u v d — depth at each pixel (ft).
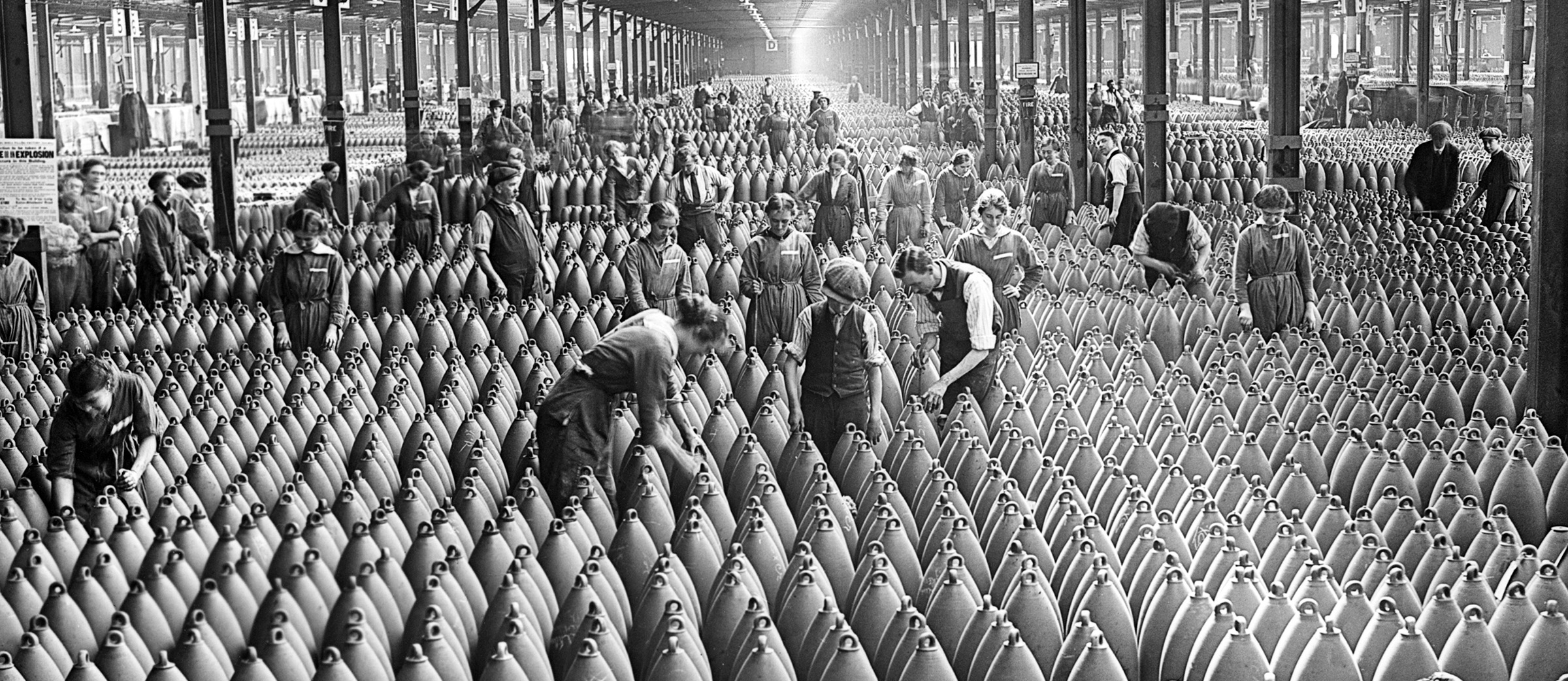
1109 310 33.14
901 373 29.04
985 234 31.60
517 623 14.65
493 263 38.22
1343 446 21.83
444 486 21.47
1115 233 46.93
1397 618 14.56
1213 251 47.78
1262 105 133.28
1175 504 19.42
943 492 19.29
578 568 17.16
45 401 27.40
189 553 17.53
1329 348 30.81
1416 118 122.93
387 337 32.89
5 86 37.96
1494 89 115.03
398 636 15.79
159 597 16.22
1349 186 69.56
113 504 19.66
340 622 15.23
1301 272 32.30
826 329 24.39
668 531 18.74
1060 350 29.14
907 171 48.29
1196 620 15.24
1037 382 25.21
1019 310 30.30
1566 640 14.42
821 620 15.28
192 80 116.78
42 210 37.32
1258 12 161.07
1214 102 150.71
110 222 50.55
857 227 49.75
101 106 118.73
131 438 21.56
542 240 43.09
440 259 43.73
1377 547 16.90
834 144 99.60
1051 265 43.01
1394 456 20.47
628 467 21.17
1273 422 22.24
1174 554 16.57
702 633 16.22
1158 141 55.01
